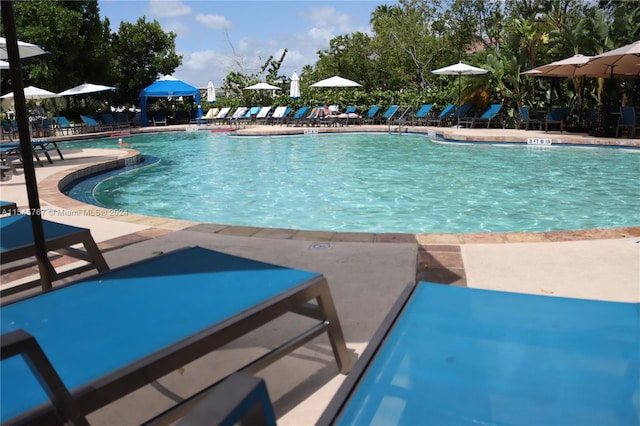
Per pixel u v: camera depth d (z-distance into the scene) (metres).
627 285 2.90
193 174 9.81
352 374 1.19
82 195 7.82
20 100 2.35
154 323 1.56
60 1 21.75
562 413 1.04
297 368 2.12
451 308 1.57
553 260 3.37
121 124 23.42
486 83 17.92
